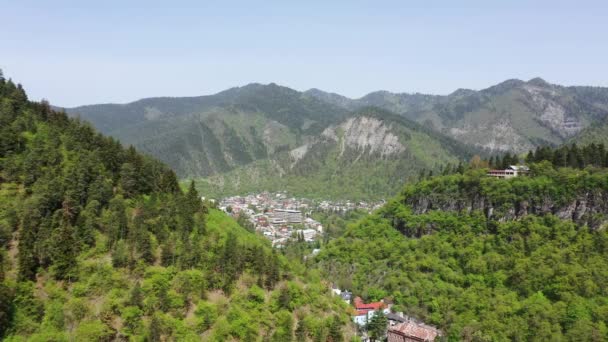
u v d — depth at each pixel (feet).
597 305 459.73
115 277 410.11
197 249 463.83
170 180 566.77
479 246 609.01
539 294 497.87
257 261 495.82
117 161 535.19
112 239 439.22
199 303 425.69
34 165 467.52
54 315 370.94
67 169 478.18
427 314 556.10
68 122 579.89
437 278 598.34
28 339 351.05
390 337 533.14
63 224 419.74
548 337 451.53
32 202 425.28
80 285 396.57
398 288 614.34
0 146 474.49
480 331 490.08
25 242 398.01
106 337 372.58
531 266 526.57
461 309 534.78
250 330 425.28
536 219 590.14
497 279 542.16
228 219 654.53
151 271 427.33
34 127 527.40
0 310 349.61
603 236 524.52
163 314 404.16
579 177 589.73
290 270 552.00
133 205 499.51
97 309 387.55
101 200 467.11
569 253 520.42
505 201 627.87
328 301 533.14
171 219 490.49
